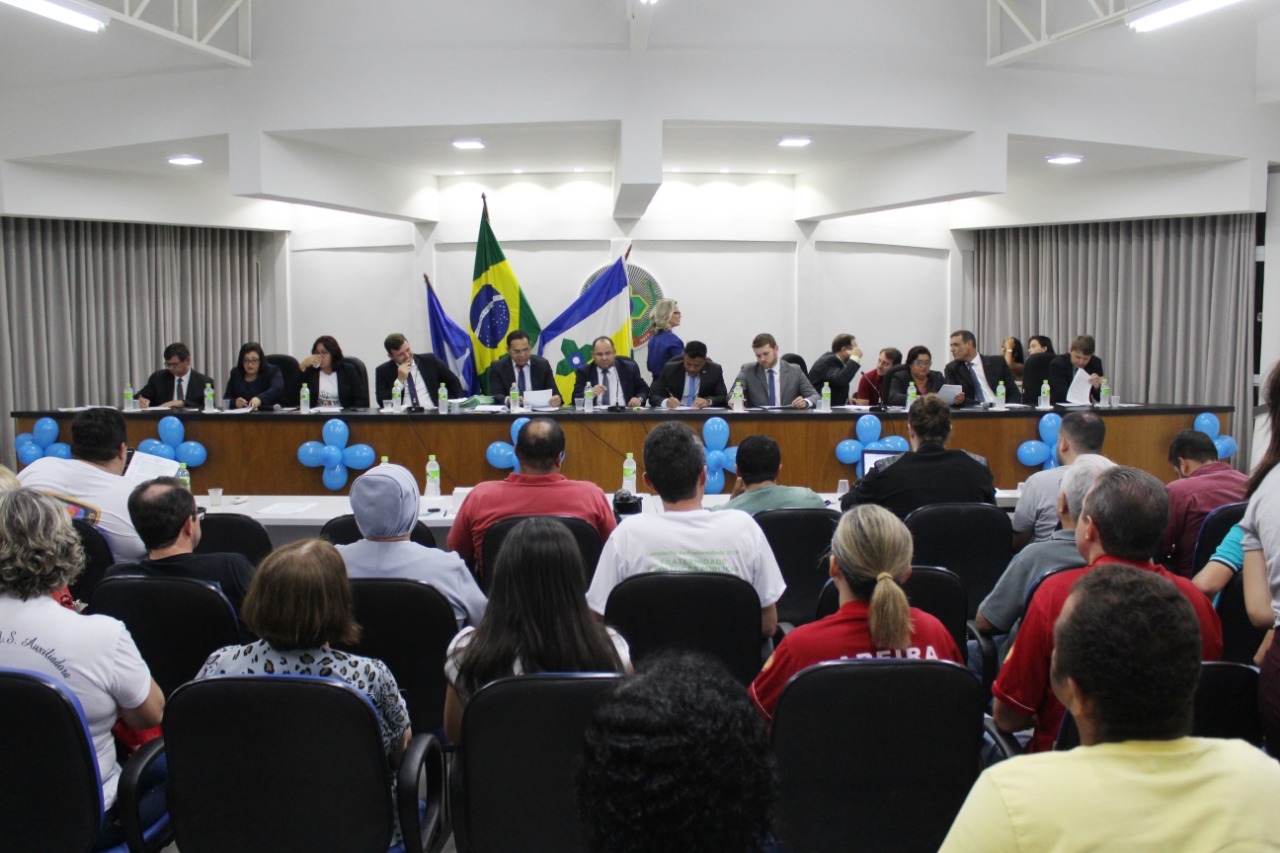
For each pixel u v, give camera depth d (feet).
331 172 21.34
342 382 20.45
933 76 18.90
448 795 6.27
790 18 18.52
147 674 5.87
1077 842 2.93
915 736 5.27
